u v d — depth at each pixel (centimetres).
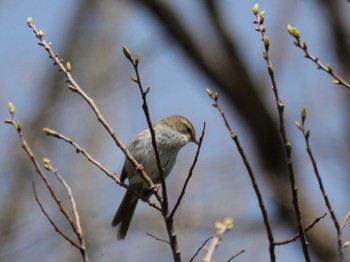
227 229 773
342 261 645
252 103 1491
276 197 1418
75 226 682
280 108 653
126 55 682
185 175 1498
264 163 1480
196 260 1378
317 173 660
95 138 1670
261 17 662
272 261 673
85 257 664
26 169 1656
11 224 1608
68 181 1611
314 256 1420
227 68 1515
